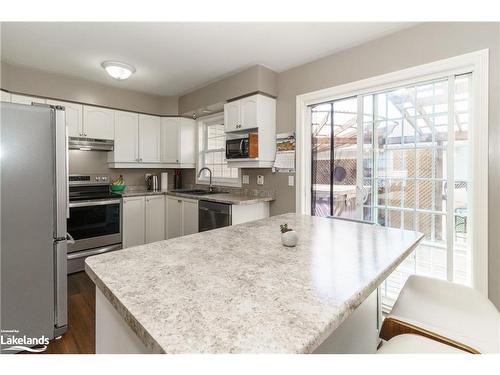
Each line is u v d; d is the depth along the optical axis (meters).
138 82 3.54
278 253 1.11
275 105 3.16
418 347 0.78
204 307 0.68
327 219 1.91
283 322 0.61
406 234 1.46
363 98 2.53
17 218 1.67
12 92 2.95
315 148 3.14
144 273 0.89
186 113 4.12
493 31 1.81
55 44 2.50
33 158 1.71
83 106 3.45
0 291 1.62
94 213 3.28
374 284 0.85
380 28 2.20
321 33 2.29
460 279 2.04
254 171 3.45
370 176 2.49
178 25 2.18
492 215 1.83
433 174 2.15
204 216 3.26
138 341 0.75
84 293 2.63
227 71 3.14
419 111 2.22
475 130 1.88
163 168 4.61
